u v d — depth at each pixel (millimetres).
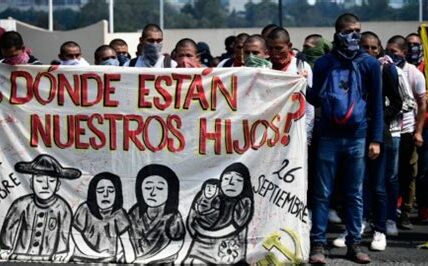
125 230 7395
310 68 8492
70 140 7418
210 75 7297
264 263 7316
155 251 7371
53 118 7418
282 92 7273
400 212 9695
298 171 7312
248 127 7305
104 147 7387
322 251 7539
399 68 8844
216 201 7344
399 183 9430
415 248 8328
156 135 7355
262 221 7328
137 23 29844
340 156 7488
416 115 9211
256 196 7324
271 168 7324
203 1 29891
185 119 7328
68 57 8961
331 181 7539
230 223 7336
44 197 7445
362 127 7422
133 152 7371
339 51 7391
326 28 23953
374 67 7406
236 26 29844
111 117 7371
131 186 7383
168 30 25422
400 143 9312
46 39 22031
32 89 7422
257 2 29766
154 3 29641
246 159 7312
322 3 29047
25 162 7441
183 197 7355
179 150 7344
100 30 21562
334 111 7262
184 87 7312
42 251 7434
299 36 24016
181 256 7336
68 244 7418
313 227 7562
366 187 8625
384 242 8172
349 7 28906
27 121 7434
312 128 8102
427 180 9656
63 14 31016
